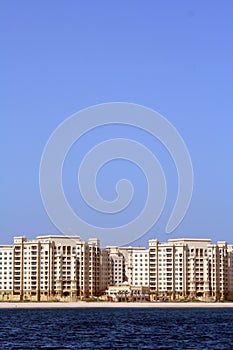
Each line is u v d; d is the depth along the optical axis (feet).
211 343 561.02
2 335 644.69
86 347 524.11
